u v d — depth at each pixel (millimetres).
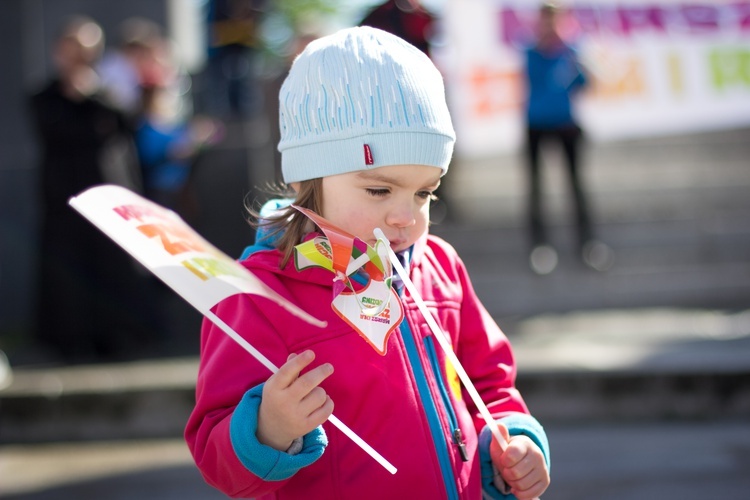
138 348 8555
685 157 12359
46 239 8375
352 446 2449
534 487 2557
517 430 2654
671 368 6926
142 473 6152
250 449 2258
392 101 2449
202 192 8805
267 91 8398
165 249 2328
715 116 12211
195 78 12211
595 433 6613
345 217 2506
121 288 8469
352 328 2461
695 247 10844
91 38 8391
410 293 2418
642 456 6062
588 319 9484
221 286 2283
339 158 2480
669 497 5340
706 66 12234
